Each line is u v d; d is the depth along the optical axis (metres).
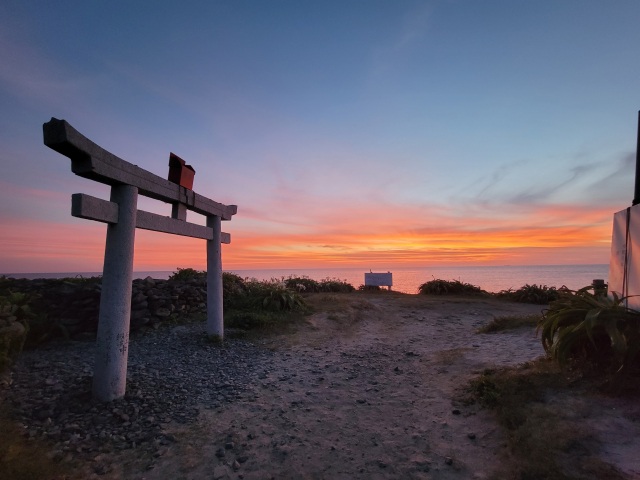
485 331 8.14
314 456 3.33
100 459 3.21
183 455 3.32
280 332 8.22
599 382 3.91
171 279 10.83
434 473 3.02
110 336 4.29
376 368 5.97
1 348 4.85
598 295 5.06
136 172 4.63
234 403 4.49
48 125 3.50
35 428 3.63
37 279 8.45
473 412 4.03
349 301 11.82
